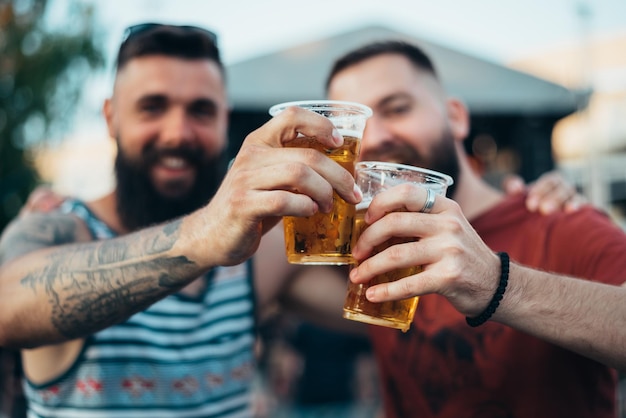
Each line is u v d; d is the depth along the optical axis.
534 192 2.03
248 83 5.19
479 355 1.79
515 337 1.76
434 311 1.90
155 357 1.92
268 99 5.18
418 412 1.90
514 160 6.42
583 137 6.98
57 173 7.15
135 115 2.11
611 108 8.37
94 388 1.87
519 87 5.50
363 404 5.18
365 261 1.27
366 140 2.11
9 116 5.96
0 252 1.86
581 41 7.78
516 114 5.84
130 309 1.45
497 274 1.27
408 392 1.93
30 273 1.53
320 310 2.35
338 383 5.15
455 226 1.23
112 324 1.49
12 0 5.99
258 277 2.19
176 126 2.09
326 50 5.43
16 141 6.05
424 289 1.22
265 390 4.95
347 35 5.54
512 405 1.75
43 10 6.09
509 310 1.28
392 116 2.11
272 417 4.89
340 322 2.36
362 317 1.31
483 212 2.03
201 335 2.02
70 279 1.45
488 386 1.77
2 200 6.03
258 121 5.71
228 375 2.06
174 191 2.14
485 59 5.66
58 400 1.88
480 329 1.81
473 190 2.18
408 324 1.34
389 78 2.10
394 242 1.27
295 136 1.26
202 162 2.17
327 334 5.14
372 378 5.23
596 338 1.29
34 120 6.09
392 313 1.30
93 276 1.43
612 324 1.28
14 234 1.89
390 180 1.32
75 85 6.18
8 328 1.52
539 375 1.72
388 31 5.60
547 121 6.07
